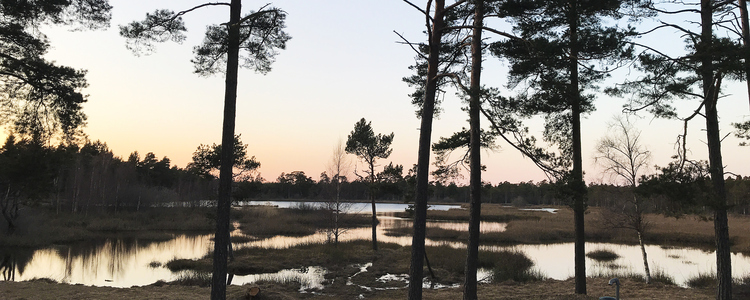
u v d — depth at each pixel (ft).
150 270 72.69
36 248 97.09
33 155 62.34
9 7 35.91
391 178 93.15
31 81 38.50
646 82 32.94
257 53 34.65
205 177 80.53
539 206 362.94
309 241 108.99
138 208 183.42
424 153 32.30
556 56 32.91
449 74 30.83
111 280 63.46
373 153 93.20
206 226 147.23
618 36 32.91
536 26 36.94
